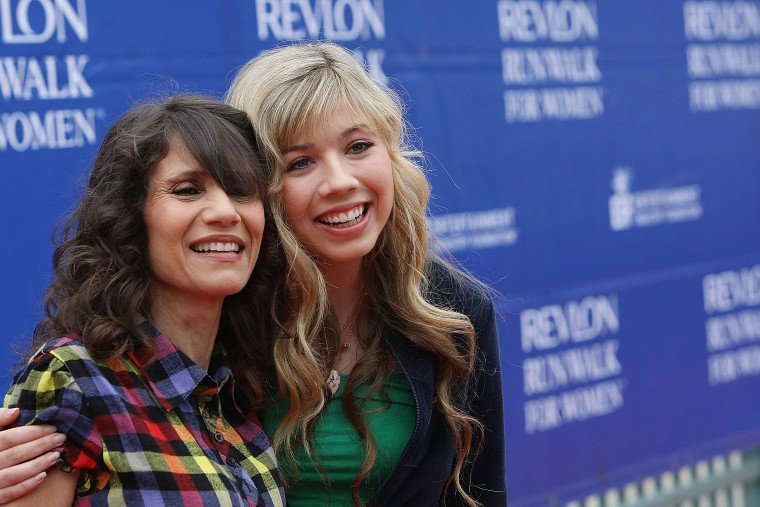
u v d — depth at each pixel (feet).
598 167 31.17
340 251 14.99
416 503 15.48
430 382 15.44
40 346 13.20
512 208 29.01
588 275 30.89
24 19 20.88
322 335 15.56
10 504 11.98
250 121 14.60
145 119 13.46
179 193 13.33
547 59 30.01
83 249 13.37
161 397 13.08
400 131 16.06
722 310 34.55
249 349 15.06
